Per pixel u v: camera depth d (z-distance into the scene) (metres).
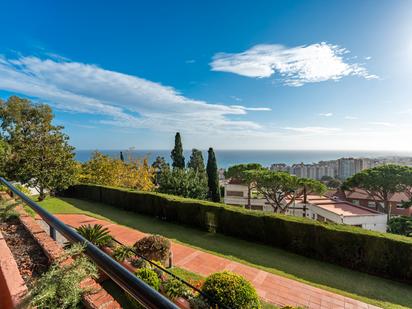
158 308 0.55
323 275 6.00
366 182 15.50
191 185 17.31
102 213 11.77
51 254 1.80
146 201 11.84
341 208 16.14
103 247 5.31
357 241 6.41
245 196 22.36
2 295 1.40
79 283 1.35
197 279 5.31
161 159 29.78
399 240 5.93
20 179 11.73
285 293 5.00
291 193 15.64
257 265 6.39
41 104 19.92
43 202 13.15
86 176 16.52
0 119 18.23
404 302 4.89
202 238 8.56
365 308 4.60
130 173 17.61
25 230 2.50
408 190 14.41
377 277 6.04
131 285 0.65
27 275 1.59
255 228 8.26
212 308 3.36
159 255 5.62
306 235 7.23
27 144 12.41
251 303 3.51
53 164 12.71
